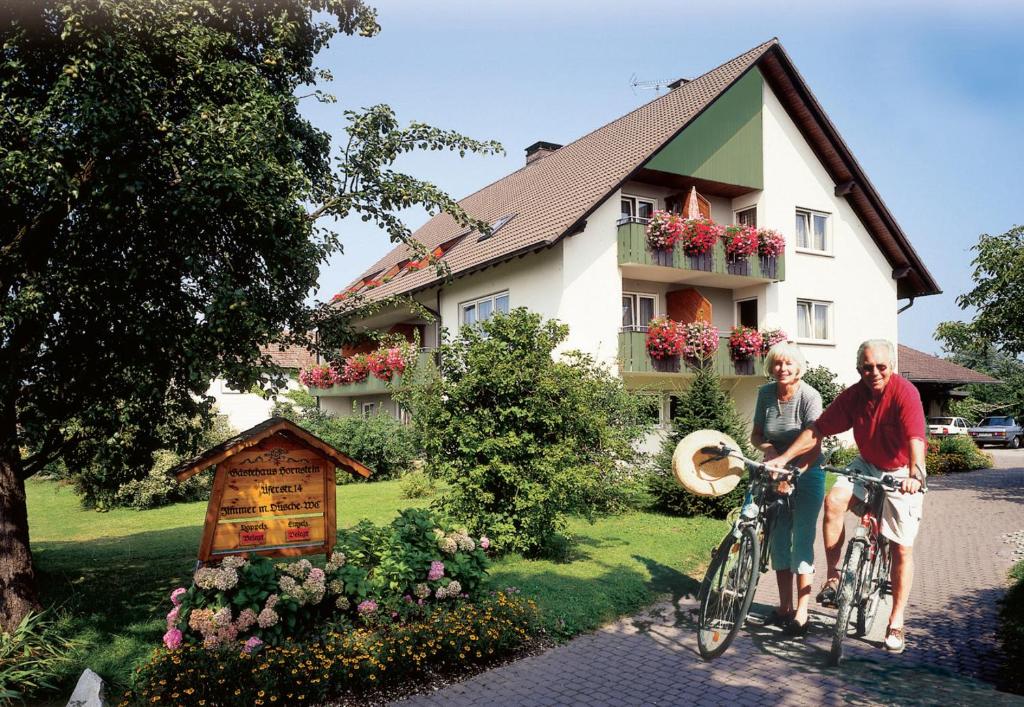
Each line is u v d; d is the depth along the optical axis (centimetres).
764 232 1903
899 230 2186
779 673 472
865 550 491
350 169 678
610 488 1145
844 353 2133
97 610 672
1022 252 1349
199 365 531
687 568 795
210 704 443
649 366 1697
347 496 1612
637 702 441
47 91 564
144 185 515
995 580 719
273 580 518
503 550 837
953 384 3406
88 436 722
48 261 592
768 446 550
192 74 550
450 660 510
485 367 847
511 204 2233
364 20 669
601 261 1705
